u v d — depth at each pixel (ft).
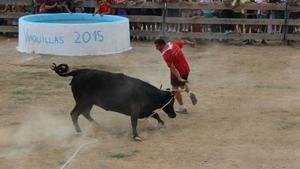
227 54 69.26
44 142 35.17
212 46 74.90
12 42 75.87
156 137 36.37
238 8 75.77
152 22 77.20
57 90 49.52
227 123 39.58
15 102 45.27
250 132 37.32
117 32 68.95
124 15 77.20
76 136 36.52
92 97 36.29
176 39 77.30
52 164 31.17
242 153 33.06
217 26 77.46
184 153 33.04
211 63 63.57
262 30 77.36
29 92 48.73
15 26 79.51
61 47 66.80
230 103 45.42
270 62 64.44
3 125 38.86
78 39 66.69
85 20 75.25
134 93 35.65
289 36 76.54
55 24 66.49
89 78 36.11
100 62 63.16
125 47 70.44
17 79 53.98
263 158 32.19
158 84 52.19
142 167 30.66
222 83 53.42
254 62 64.39
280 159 32.04
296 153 33.12
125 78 36.37
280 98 47.21
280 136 36.40
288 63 63.93
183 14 77.30
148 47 73.10
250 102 45.78
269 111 42.80
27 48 68.44
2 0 78.23
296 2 75.51
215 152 33.24
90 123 39.45
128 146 34.42
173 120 40.47
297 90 50.47
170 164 31.17
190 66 61.62
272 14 76.74
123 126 39.01
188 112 42.68
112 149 33.78
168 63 40.68
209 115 41.83
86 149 33.73
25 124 39.17
